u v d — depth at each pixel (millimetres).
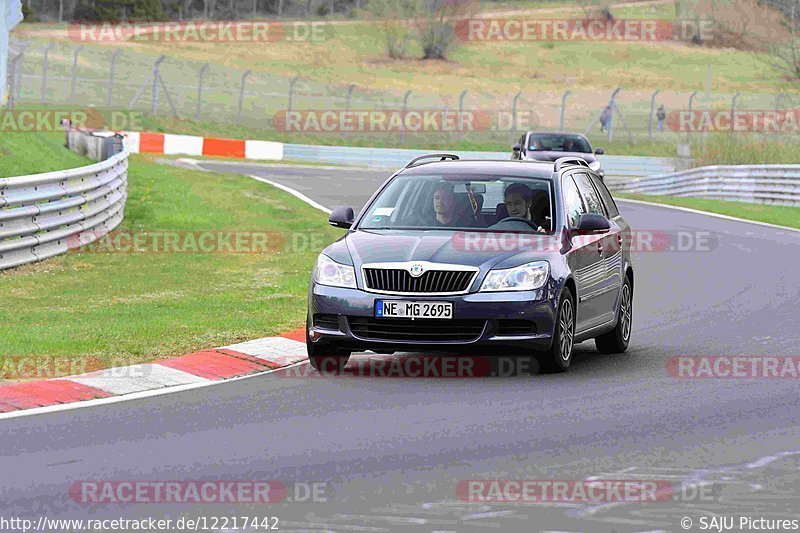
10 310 41312
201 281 50375
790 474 21484
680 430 25125
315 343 32125
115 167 69125
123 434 24516
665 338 39219
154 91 166875
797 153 138750
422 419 26109
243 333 37156
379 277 31547
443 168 35938
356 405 27672
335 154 157000
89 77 189875
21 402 27469
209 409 27125
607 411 27078
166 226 68938
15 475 21219
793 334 39250
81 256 56688
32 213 52375
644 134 195625
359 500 19609
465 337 31203
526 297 31203
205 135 165375
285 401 28078
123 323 38344
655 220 86938
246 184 94938
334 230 70625
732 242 72375
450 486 20500
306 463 22141
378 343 31312
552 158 93875
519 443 23828
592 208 36969
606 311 35750
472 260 31578
